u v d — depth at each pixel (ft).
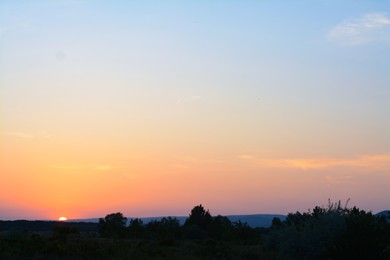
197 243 201.16
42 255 111.45
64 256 115.14
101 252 121.60
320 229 112.16
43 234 215.10
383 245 106.73
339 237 110.11
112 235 244.01
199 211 298.76
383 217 122.11
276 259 124.98
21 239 127.95
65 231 231.71
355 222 107.86
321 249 110.52
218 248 150.51
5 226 334.44
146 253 129.59
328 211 115.75
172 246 174.81
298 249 114.32
